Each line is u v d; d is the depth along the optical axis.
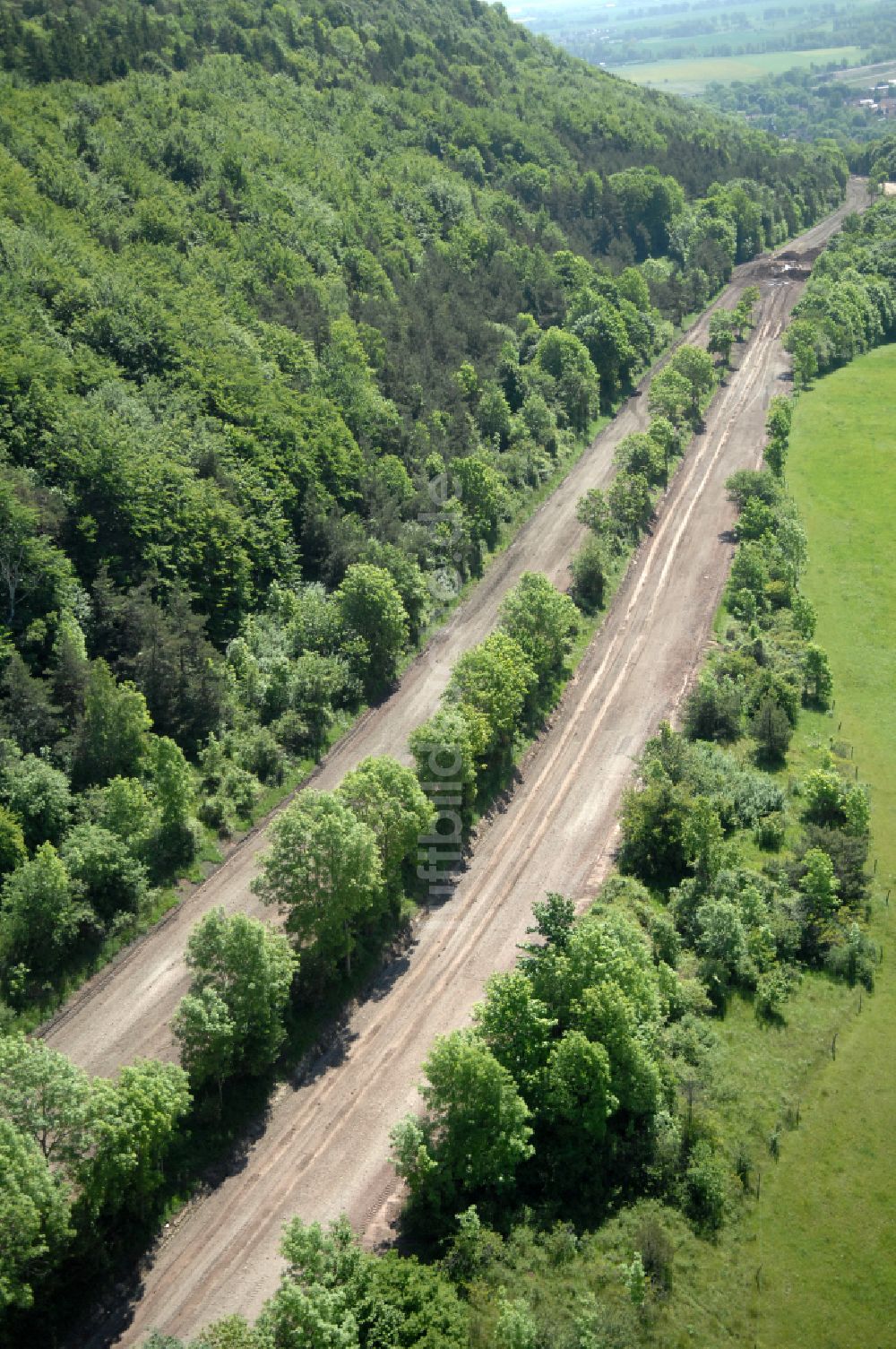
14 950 68.19
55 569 85.31
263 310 134.00
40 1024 66.81
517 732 96.38
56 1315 52.12
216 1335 47.50
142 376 111.94
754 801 89.31
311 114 197.50
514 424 146.75
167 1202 57.78
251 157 165.50
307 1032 68.25
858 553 137.62
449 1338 48.00
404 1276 50.19
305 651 97.56
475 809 88.56
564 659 109.19
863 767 99.56
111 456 93.94
